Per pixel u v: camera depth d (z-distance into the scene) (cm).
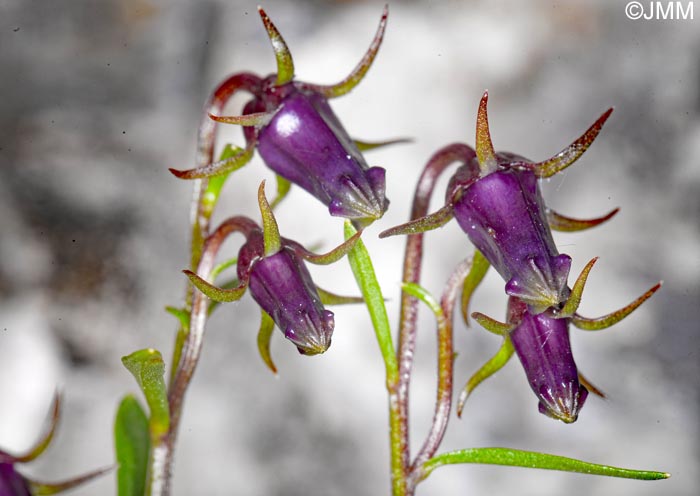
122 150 29
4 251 27
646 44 32
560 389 17
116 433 19
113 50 31
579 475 26
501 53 31
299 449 26
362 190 17
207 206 18
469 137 30
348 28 31
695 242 29
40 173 28
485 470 26
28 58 30
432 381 27
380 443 26
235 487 26
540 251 17
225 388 27
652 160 30
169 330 28
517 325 17
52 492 18
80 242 28
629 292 29
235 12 32
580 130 31
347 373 27
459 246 28
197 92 31
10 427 25
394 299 27
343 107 30
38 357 26
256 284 17
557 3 32
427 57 31
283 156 17
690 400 27
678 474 26
